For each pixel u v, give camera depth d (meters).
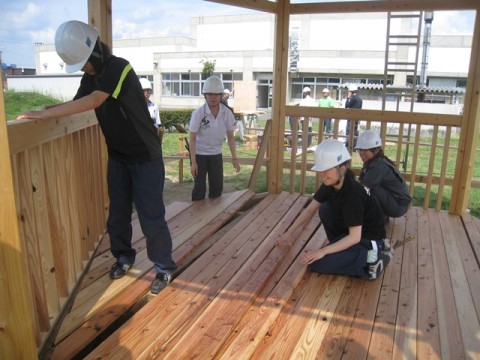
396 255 3.53
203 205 4.63
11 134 1.80
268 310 2.58
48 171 2.37
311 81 28.59
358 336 2.37
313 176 7.77
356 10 4.69
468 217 4.60
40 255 2.21
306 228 4.03
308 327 2.46
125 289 2.78
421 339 2.36
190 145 4.57
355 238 2.83
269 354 2.20
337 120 5.05
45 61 40.66
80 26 2.25
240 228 4.00
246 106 19.08
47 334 2.23
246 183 7.16
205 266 3.15
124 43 38.09
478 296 2.87
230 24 39.31
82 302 2.59
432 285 3.01
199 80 31.92
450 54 25.80
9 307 1.71
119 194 2.79
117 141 2.55
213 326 2.39
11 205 1.63
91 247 3.29
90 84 2.48
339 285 2.97
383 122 4.91
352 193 2.81
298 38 29.86
